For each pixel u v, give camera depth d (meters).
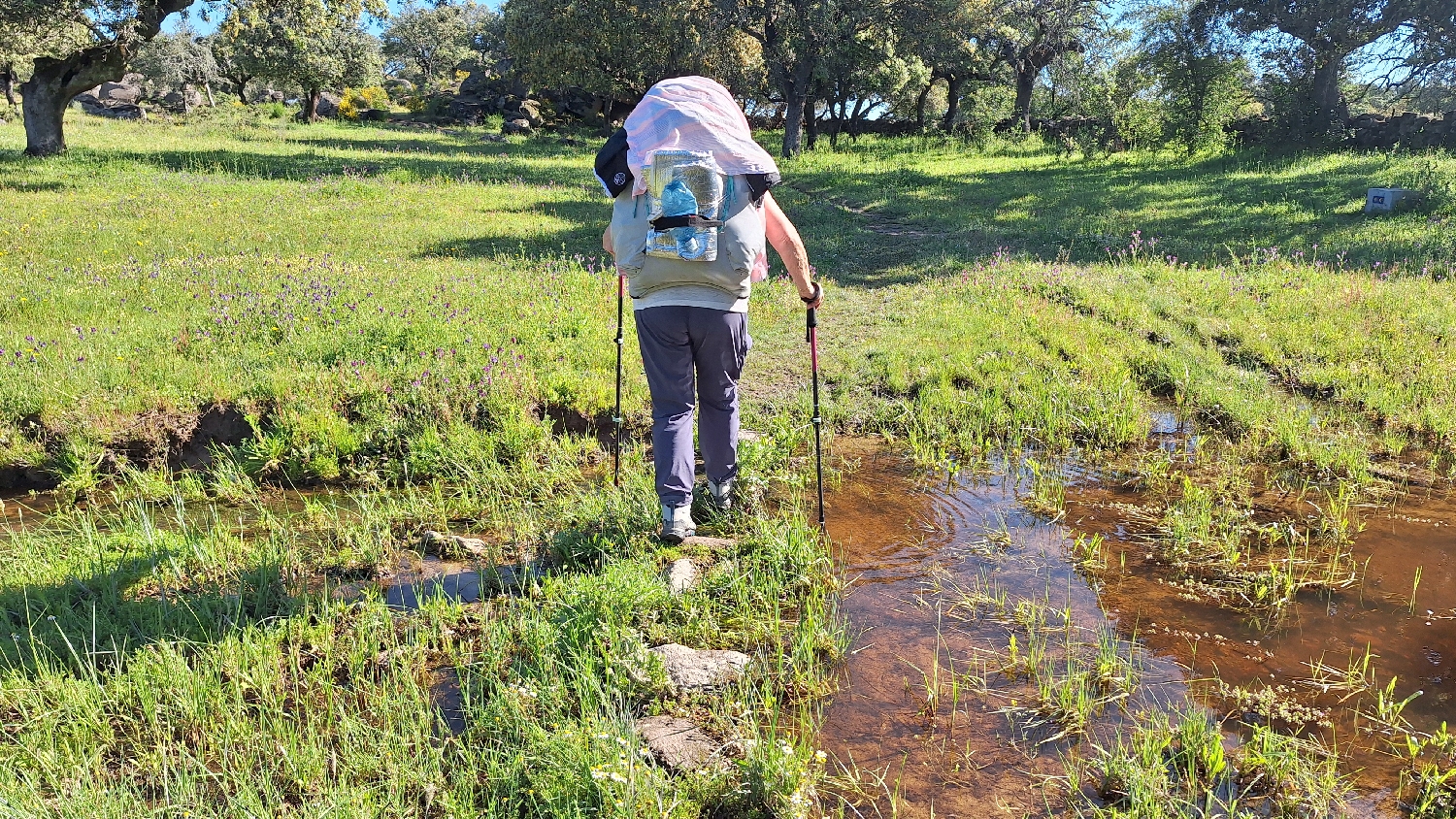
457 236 11.17
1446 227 12.01
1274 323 7.40
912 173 21.58
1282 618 3.35
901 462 5.05
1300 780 2.42
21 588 3.25
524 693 2.67
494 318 6.85
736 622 3.24
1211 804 2.35
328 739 2.57
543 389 5.46
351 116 39.75
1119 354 6.65
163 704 2.67
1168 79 24.03
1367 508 4.43
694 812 2.28
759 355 6.67
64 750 2.45
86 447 4.78
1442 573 3.72
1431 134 21.66
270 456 4.89
